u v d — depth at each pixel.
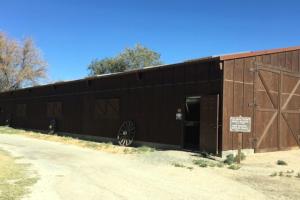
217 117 13.31
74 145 17.67
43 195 7.48
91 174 9.88
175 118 15.30
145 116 16.89
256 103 14.93
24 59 47.66
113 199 7.31
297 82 17.52
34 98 28.00
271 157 13.99
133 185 8.58
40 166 11.05
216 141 13.28
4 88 46.09
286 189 8.45
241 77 14.20
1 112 33.94
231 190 8.25
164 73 15.98
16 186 8.17
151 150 14.89
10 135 23.70
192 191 8.08
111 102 19.17
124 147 16.58
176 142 15.20
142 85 17.19
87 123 21.19
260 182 9.20
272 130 15.83
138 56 57.00
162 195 7.68
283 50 16.41
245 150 14.34
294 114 17.27
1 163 11.34
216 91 13.59
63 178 9.27
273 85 15.97
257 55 14.94
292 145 17.09
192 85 14.60
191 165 11.51
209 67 13.95
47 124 25.78
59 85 24.45
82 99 21.86
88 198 7.35
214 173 10.30
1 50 46.12
